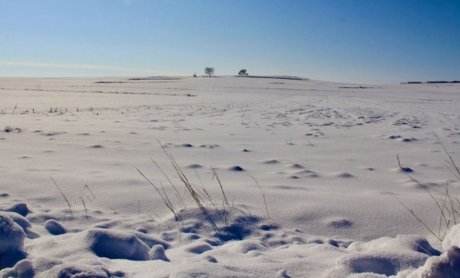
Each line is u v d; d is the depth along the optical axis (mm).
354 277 1861
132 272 1959
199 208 3256
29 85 60438
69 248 2223
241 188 4027
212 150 6805
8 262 2086
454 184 4461
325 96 36469
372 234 2951
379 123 12266
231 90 48656
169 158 5941
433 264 1693
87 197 3668
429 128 10805
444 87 67125
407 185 4430
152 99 28219
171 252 2475
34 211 3205
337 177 4852
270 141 8172
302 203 3533
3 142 7199
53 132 8695
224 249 2521
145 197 3668
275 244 2787
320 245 2604
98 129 9602
